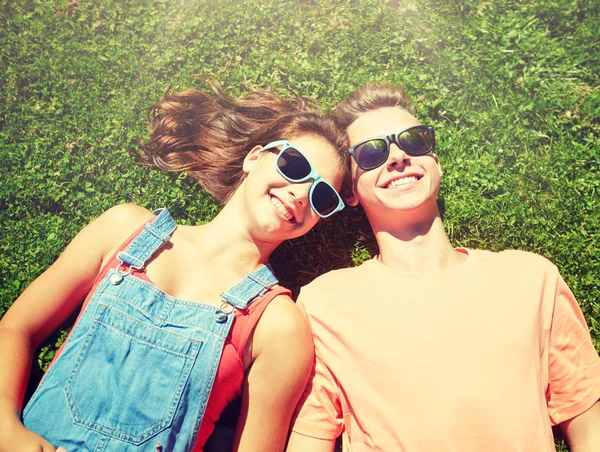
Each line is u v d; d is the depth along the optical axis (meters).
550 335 0.77
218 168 0.96
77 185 0.98
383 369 0.74
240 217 0.83
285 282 0.97
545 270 0.79
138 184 0.99
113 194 0.98
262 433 0.73
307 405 0.78
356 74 1.04
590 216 0.96
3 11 1.05
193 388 0.72
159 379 0.71
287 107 0.97
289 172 0.81
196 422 0.71
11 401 0.70
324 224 0.99
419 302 0.77
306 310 0.81
